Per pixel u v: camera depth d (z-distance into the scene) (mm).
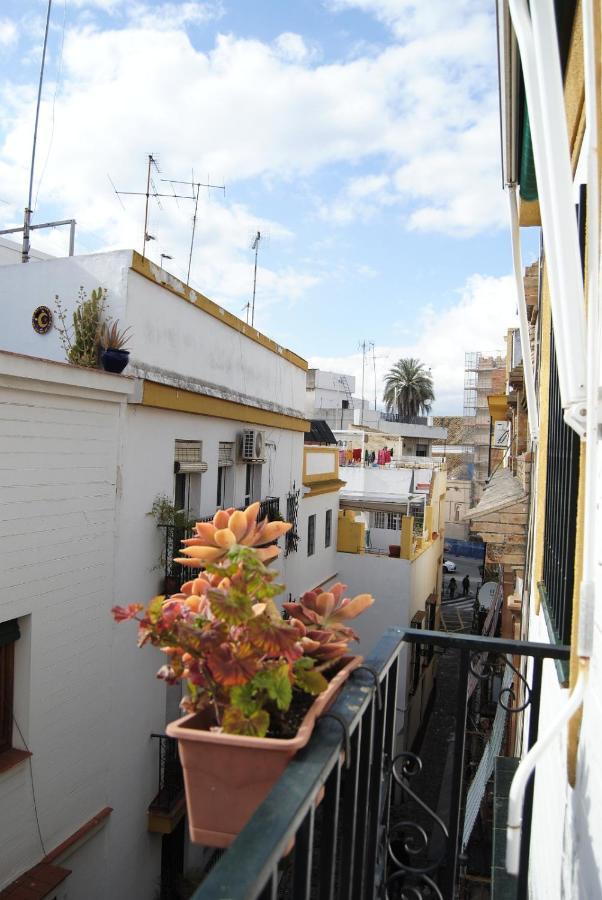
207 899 916
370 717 1872
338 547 21156
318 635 1709
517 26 1855
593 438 1710
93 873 8242
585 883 1876
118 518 8500
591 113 1708
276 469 15422
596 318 1896
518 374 11398
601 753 1761
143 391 8734
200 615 1526
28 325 9500
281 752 1352
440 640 2617
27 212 12367
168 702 10273
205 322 11180
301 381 17562
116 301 8766
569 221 1826
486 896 8789
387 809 2383
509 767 4328
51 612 7355
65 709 7637
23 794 7008
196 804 1425
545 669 3748
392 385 78562
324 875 1504
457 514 51375
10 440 6691
